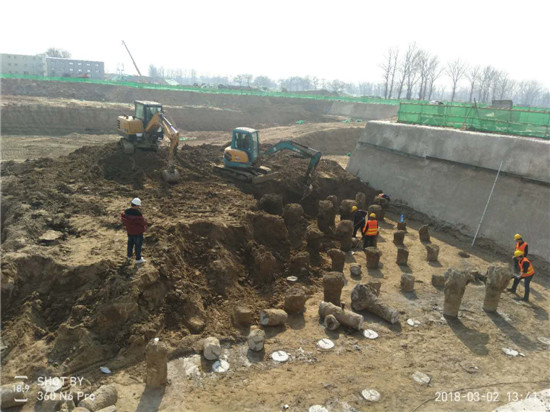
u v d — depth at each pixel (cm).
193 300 915
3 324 773
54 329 791
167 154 1886
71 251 946
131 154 1780
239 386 717
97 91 5547
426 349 872
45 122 3578
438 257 1419
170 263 959
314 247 1354
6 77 5094
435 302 1090
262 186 1758
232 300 994
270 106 5584
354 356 828
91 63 11362
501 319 1020
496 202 1555
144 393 684
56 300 839
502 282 1023
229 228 1204
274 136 3444
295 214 1458
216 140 3572
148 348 688
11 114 3447
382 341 893
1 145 2805
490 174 1631
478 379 779
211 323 895
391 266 1323
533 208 1437
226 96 5912
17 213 1141
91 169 1574
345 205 1706
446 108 2009
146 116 1833
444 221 1722
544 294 1183
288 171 1977
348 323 926
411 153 2023
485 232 1547
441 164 1850
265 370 765
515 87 12038
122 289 822
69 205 1246
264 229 1327
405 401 704
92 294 823
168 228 1092
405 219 1859
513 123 1698
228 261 1090
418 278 1237
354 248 1469
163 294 886
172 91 5662
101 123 3812
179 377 729
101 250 959
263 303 1017
